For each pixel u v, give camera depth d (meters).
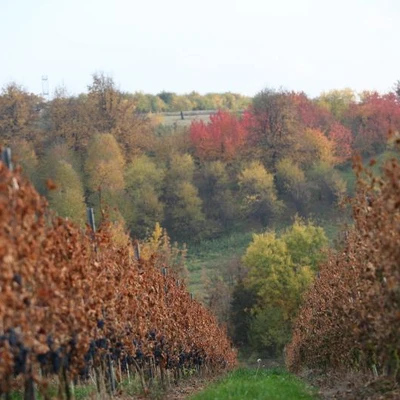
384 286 14.28
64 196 73.50
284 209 102.00
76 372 14.50
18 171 10.98
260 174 101.12
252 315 73.69
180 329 28.12
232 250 92.06
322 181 103.00
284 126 109.56
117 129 101.12
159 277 25.41
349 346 22.70
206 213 101.62
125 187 92.38
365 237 15.01
